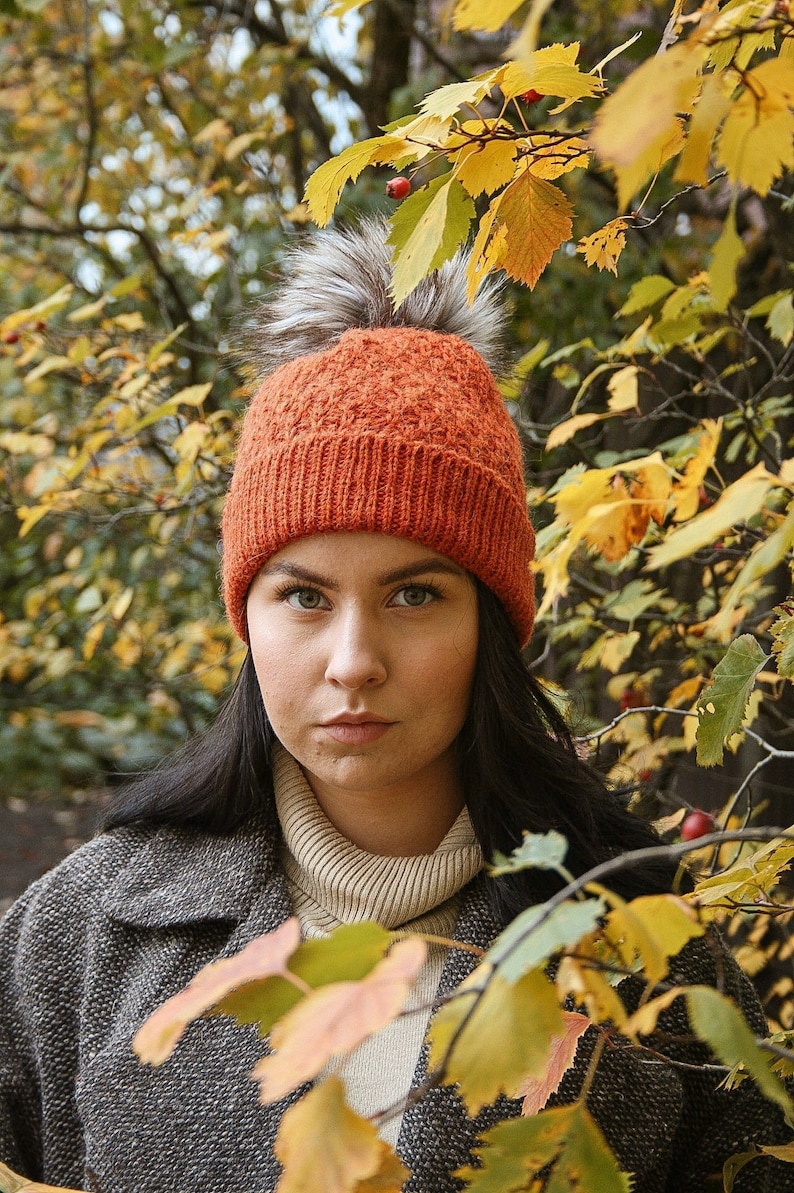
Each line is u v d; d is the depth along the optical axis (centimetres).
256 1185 117
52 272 376
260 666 119
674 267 274
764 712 191
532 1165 65
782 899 159
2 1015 144
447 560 117
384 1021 53
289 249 151
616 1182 64
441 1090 115
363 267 132
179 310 315
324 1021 54
